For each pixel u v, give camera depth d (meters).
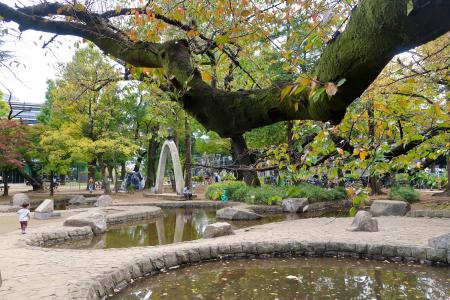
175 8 3.66
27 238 10.87
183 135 31.92
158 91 4.70
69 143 24.94
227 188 22.78
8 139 24.66
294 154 3.69
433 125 3.50
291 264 8.69
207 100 2.03
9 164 27.70
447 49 6.98
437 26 1.22
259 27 3.61
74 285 5.98
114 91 24.53
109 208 19.48
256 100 1.86
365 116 3.52
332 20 2.91
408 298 6.27
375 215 14.99
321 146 3.31
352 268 8.20
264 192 19.69
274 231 11.43
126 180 39.03
